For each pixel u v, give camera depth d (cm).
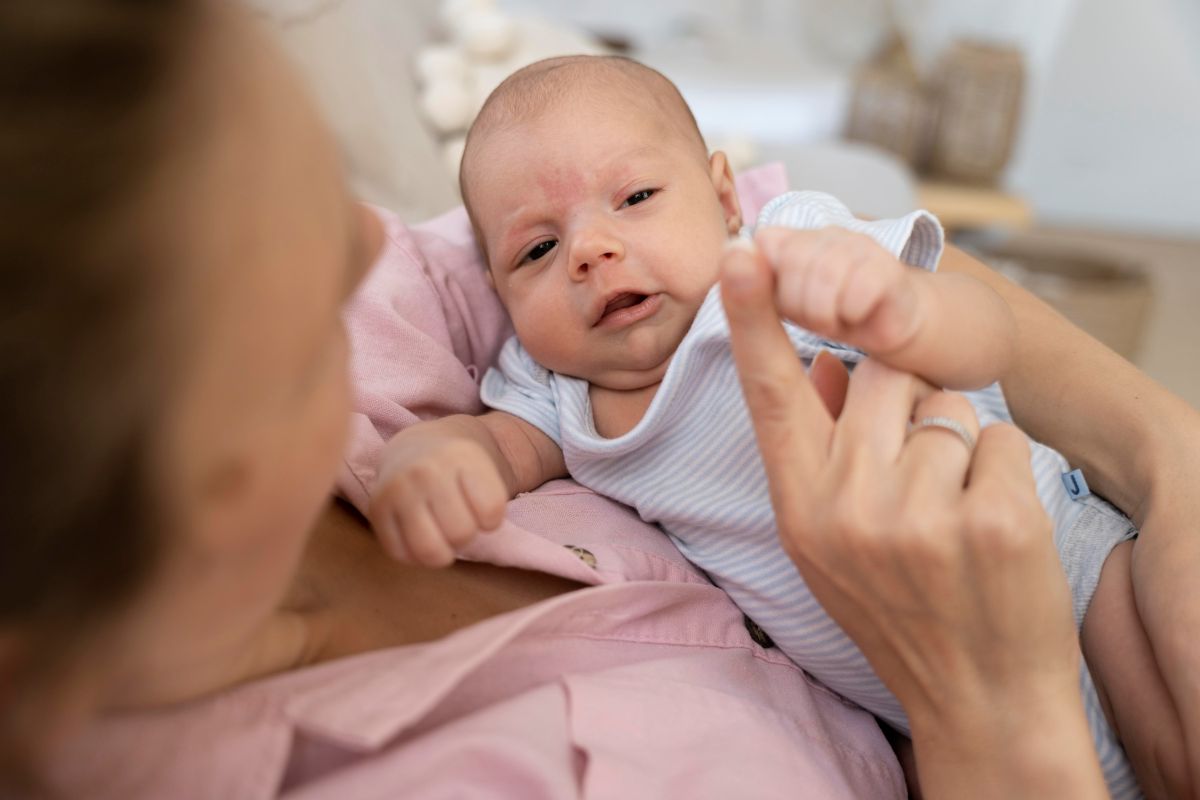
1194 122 369
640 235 87
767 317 50
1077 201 384
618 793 52
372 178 130
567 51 180
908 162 288
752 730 60
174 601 39
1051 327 90
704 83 268
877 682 72
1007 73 276
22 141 29
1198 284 339
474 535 61
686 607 70
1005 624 51
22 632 32
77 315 30
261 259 35
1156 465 78
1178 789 69
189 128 33
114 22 32
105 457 31
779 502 54
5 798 38
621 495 84
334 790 47
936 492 50
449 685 49
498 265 96
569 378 92
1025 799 53
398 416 79
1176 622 68
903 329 53
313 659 56
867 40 320
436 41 177
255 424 37
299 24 127
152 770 45
